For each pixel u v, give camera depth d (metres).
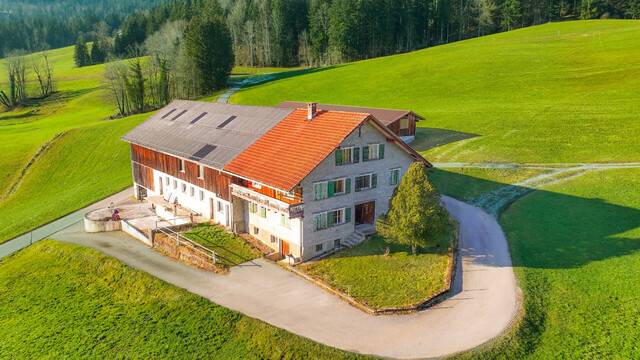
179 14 189.88
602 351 24.45
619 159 53.34
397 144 40.47
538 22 167.25
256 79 142.88
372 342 25.97
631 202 42.31
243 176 37.09
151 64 139.50
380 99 94.31
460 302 29.61
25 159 80.56
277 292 32.06
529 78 92.75
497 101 82.44
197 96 126.75
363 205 40.50
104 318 31.39
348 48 150.12
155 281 34.56
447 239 38.09
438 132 70.06
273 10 170.62
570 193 46.03
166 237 41.28
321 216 36.31
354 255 36.53
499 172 53.66
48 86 151.88
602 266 32.53
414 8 160.62
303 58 173.50
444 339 25.95
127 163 75.19
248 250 38.47
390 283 32.19
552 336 25.92
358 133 37.47
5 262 44.44
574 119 67.25
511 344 25.22
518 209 43.75
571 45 111.31
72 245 43.72
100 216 49.19
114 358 27.05
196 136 48.69
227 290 32.62
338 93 104.31
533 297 29.50
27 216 57.25
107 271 37.72
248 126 45.41
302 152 36.50
